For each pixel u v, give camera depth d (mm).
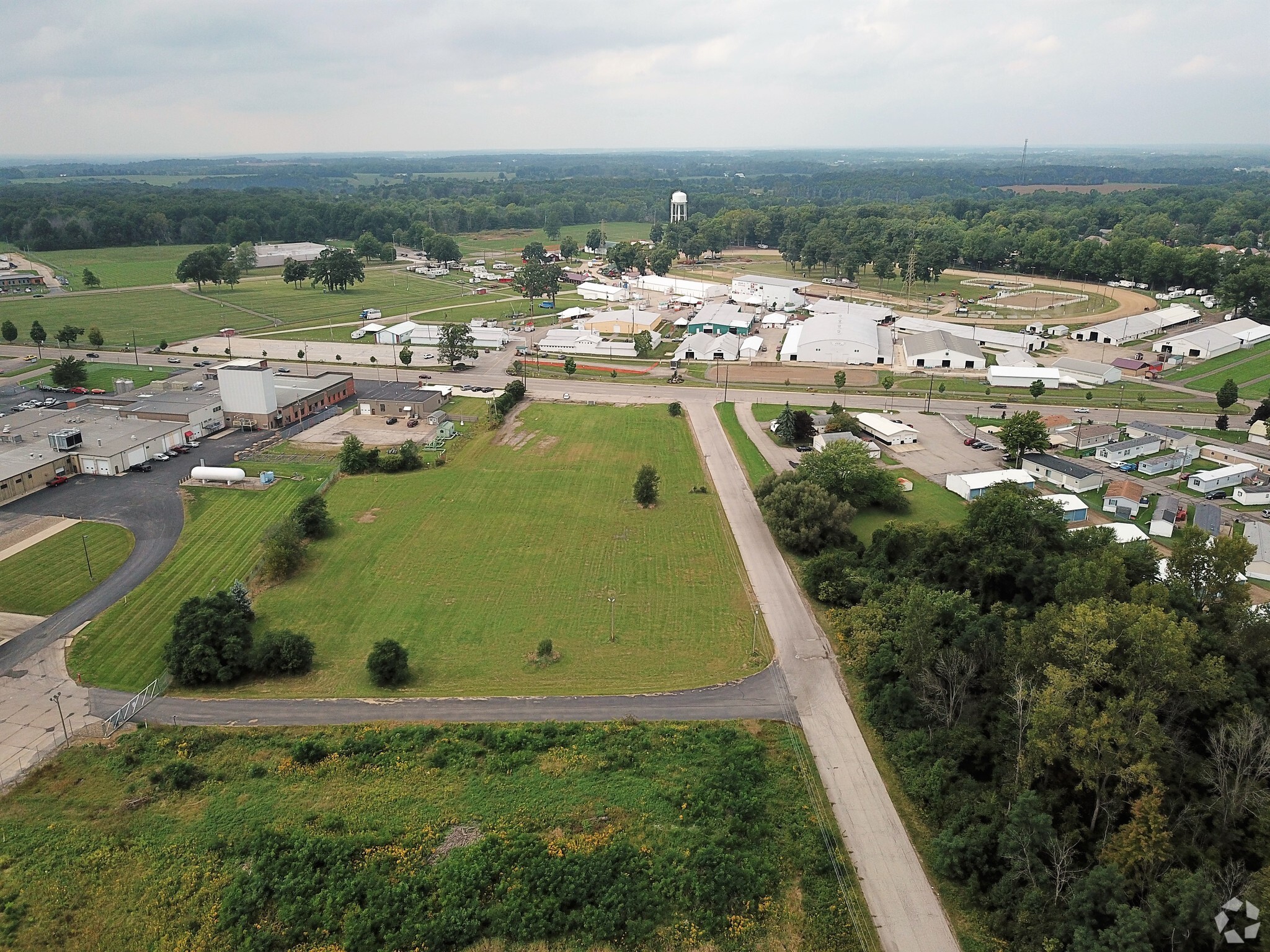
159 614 78625
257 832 53188
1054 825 51906
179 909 48281
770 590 85875
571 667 72062
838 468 103438
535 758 60375
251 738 62219
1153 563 72938
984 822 53094
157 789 56969
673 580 87562
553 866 50438
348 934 46781
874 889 50469
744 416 145000
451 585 85750
